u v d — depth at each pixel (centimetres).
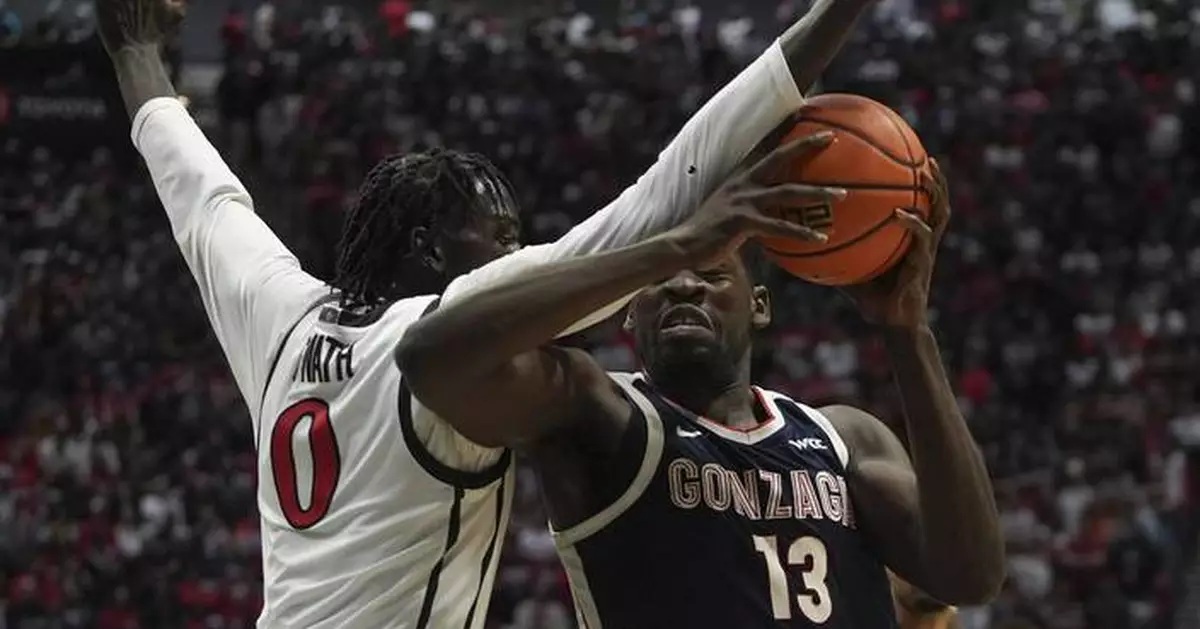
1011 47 1958
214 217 355
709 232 282
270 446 325
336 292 336
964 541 322
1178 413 1473
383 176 335
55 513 1338
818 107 304
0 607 1257
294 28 1936
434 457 304
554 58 1917
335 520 310
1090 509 1327
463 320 277
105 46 387
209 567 1277
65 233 1689
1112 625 1235
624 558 325
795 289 1614
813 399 1459
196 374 1512
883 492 341
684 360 336
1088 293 1652
